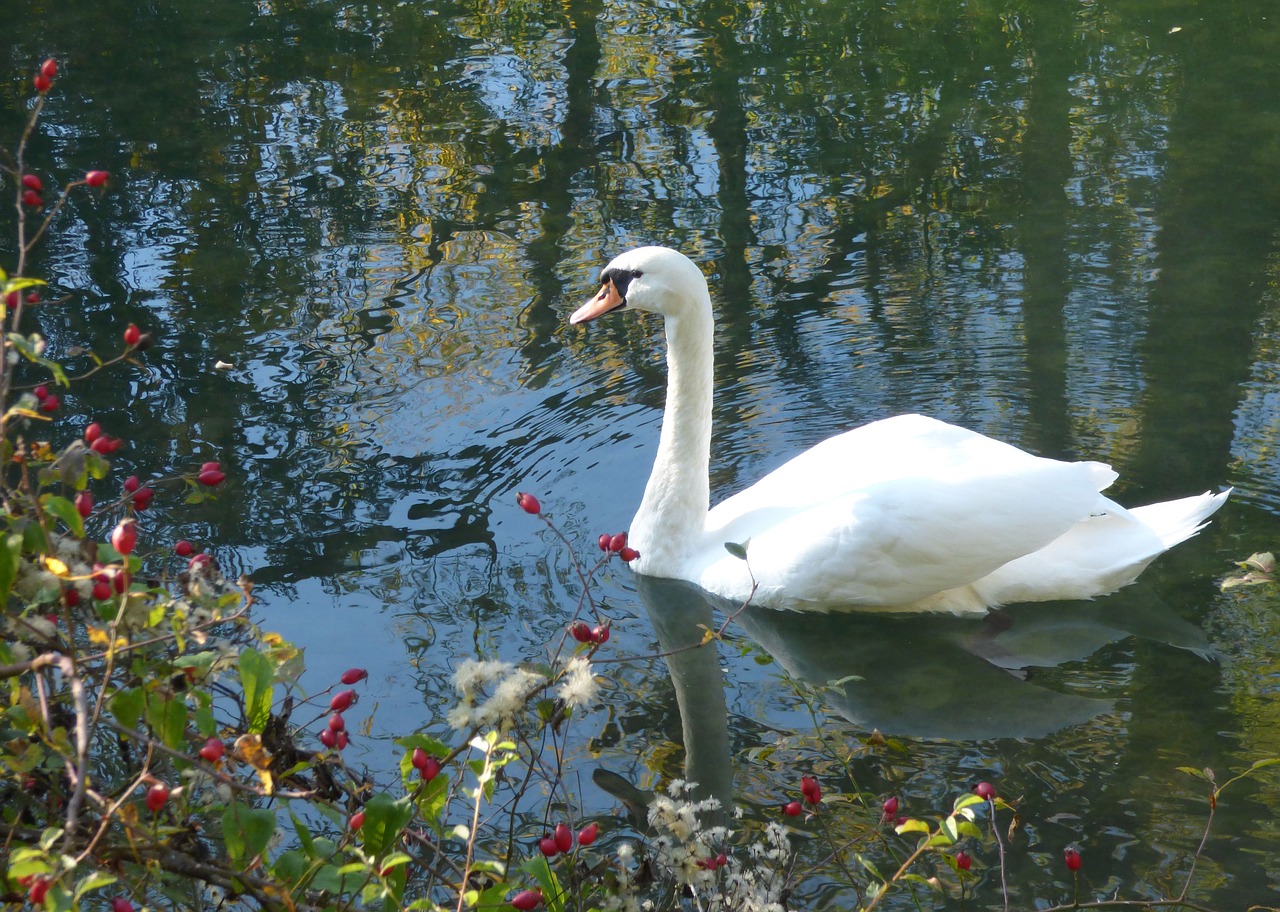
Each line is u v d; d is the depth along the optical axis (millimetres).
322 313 10562
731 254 11438
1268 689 6258
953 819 4031
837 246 11516
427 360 9891
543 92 15180
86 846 3719
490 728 4258
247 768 4410
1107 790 5578
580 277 11094
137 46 16656
